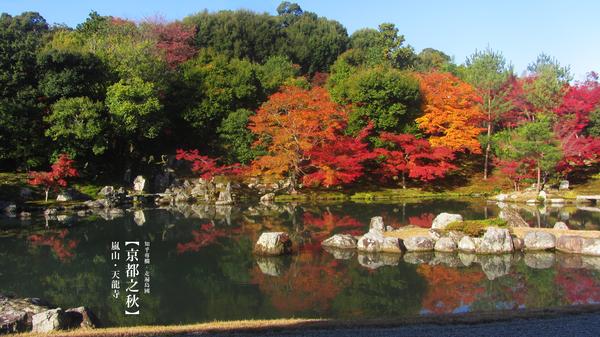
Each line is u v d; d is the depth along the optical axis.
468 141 41.22
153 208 34.78
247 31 66.88
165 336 9.84
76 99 34.91
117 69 39.75
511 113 46.12
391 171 42.25
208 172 39.81
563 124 41.03
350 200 38.97
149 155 43.75
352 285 15.77
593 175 42.06
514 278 16.25
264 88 50.34
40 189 34.34
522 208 33.31
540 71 47.47
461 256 19.50
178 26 57.94
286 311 13.31
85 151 37.91
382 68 46.91
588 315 11.16
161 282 16.34
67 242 22.78
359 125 42.28
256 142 40.84
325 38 69.62
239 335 9.85
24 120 33.84
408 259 19.12
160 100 43.25
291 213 32.06
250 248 21.48
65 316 11.24
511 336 9.70
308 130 38.22
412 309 13.30
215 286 15.84
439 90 44.28
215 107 45.12
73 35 48.31
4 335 10.00
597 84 43.41
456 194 41.41
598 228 24.50
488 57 48.09
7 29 37.69
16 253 20.59
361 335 9.77
